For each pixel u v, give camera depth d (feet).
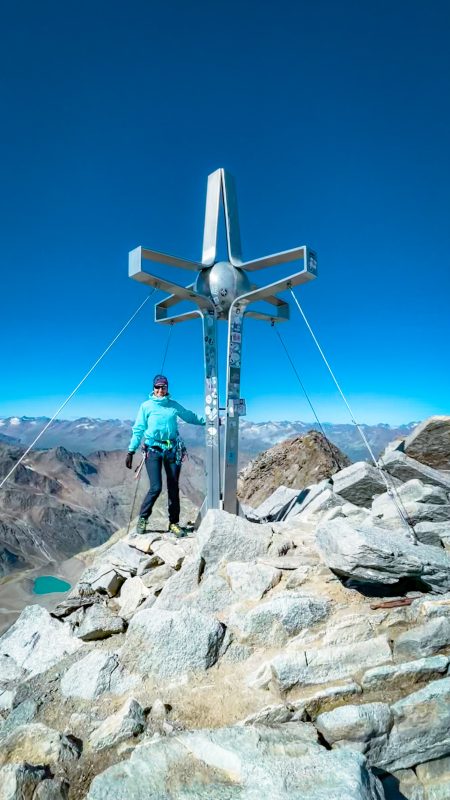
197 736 16.20
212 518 26.96
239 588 24.39
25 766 16.15
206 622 21.76
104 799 14.21
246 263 33.55
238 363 33.32
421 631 20.57
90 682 20.72
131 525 36.37
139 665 21.33
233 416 32.99
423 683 19.12
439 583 22.71
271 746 15.56
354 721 16.81
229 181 35.29
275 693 19.13
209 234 34.96
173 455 33.27
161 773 15.03
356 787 13.51
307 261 28.91
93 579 30.40
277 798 13.41
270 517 40.11
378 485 35.65
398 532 27.71
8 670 23.66
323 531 25.31
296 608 21.97
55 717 19.48
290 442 68.85
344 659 20.02
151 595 26.04
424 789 16.55
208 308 34.12
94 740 17.56
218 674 20.62
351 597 23.30
